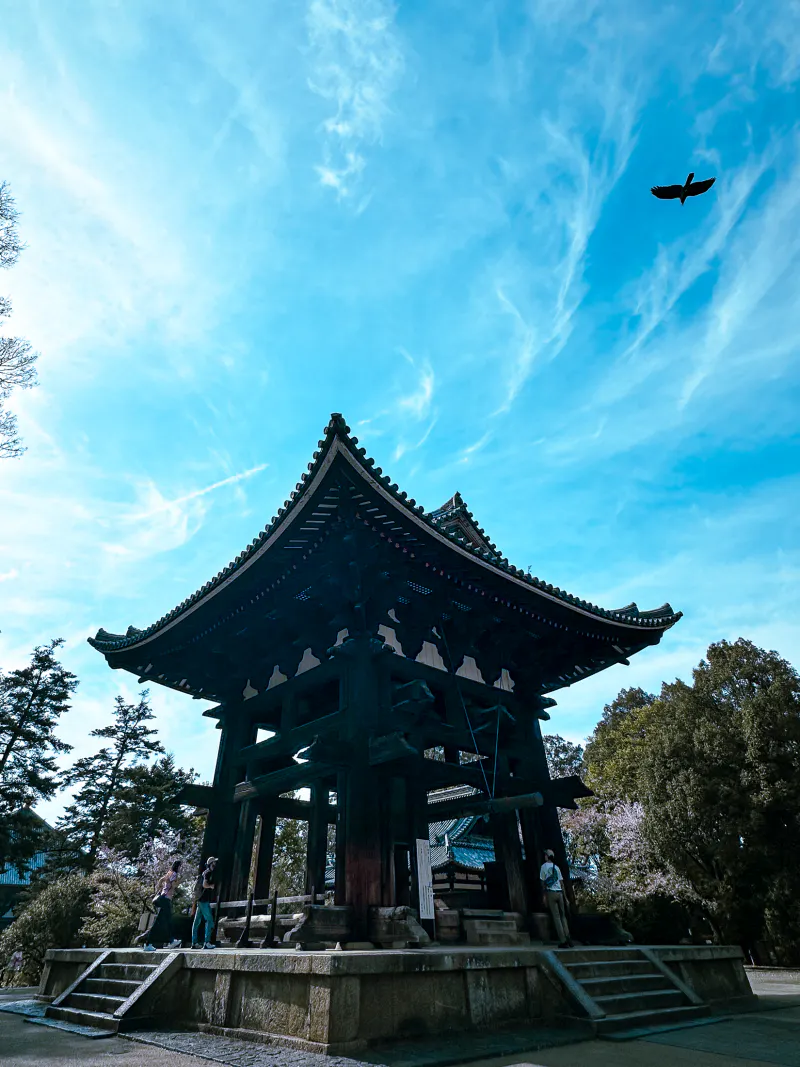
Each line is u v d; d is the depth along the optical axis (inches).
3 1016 421.1
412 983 294.0
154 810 1541.6
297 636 577.6
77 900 1207.6
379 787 442.9
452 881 772.0
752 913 1065.5
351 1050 253.6
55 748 1701.5
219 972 332.2
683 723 1205.1
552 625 616.4
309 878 545.3
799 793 1019.9
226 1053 261.0
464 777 501.0
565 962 370.9
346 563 494.3
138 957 403.2
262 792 527.5
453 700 540.1
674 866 1128.2
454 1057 249.8
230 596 553.6
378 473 427.8
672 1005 382.3
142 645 632.4
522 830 559.8
